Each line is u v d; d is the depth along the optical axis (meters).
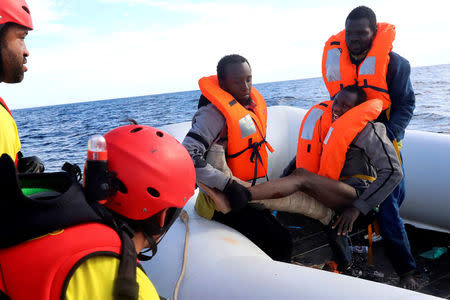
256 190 1.90
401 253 2.13
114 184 0.75
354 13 2.23
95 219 0.65
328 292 1.16
